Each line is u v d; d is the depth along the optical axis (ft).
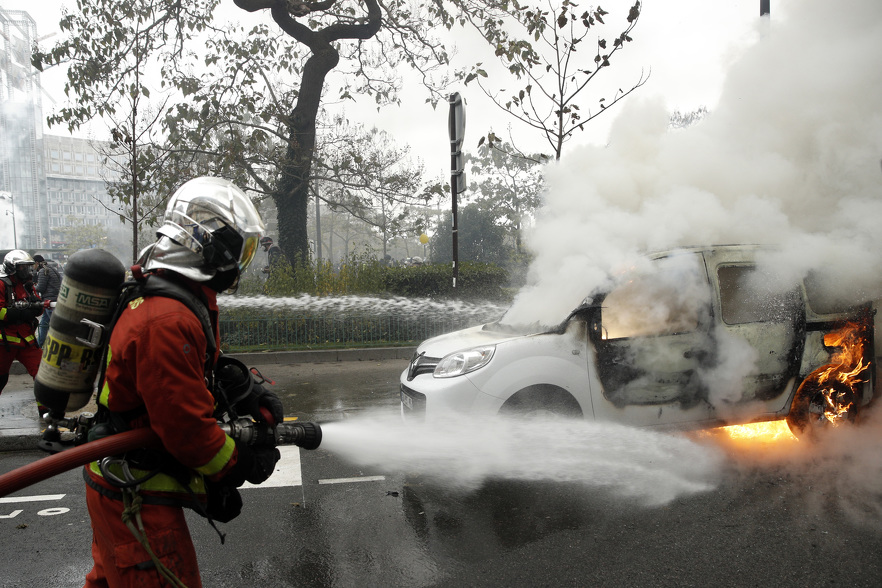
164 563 5.94
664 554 10.83
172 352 5.60
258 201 44.88
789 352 15.94
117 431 6.10
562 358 14.61
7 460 17.66
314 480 14.87
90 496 6.29
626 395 14.88
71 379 6.32
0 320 19.86
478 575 10.27
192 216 6.26
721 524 11.96
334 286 38.83
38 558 11.23
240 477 6.19
